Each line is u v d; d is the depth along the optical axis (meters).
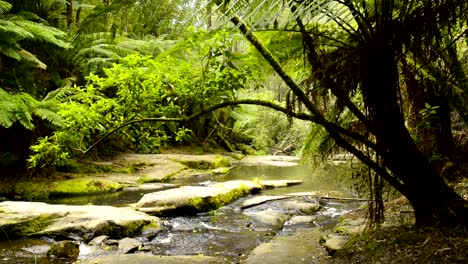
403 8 2.02
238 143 16.39
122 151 9.91
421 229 2.62
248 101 2.83
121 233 4.18
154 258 3.29
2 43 6.11
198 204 5.44
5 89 6.95
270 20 1.54
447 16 1.85
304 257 3.12
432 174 2.63
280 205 5.69
